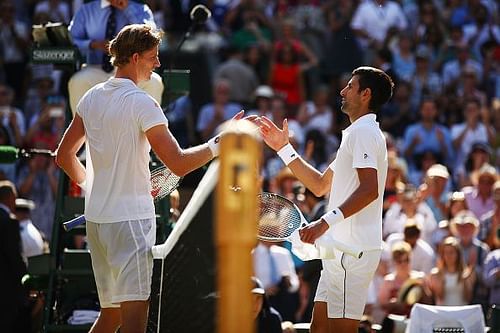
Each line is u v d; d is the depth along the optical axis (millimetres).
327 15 20891
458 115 18766
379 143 7445
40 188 15000
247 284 4691
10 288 10461
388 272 12219
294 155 7996
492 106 19219
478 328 8977
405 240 12555
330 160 16234
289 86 19844
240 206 4711
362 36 20797
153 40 7289
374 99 7586
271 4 21484
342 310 7492
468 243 12305
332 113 19141
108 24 10383
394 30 20562
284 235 7320
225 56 20703
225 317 4676
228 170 4750
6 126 16969
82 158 9805
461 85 19766
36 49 9992
